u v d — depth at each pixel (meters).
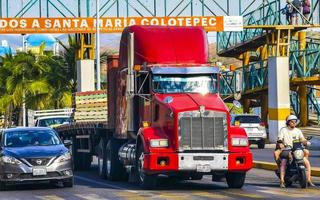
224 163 39.44
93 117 57.50
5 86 156.88
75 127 59.59
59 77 141.00
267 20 97.88
